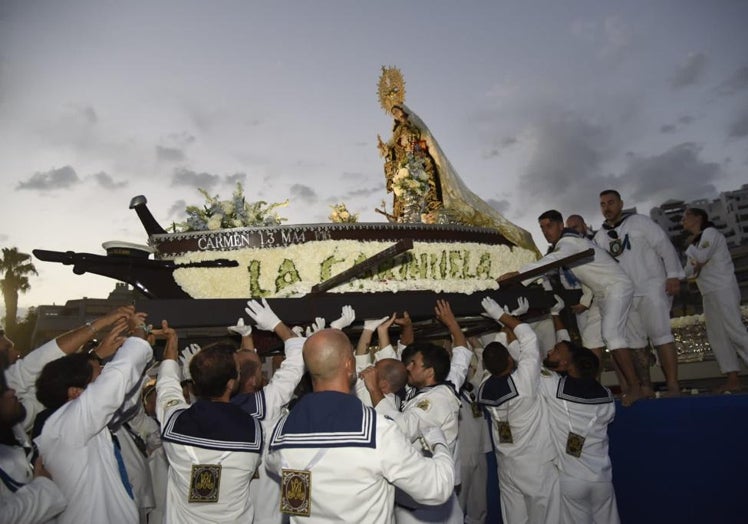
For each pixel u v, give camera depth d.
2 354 3.21
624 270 6.42
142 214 5.37
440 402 4.13
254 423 3.63
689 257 6.57
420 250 5.52
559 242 6.11
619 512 5.97
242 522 3.51
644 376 6.53
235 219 5.51
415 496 2.79
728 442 5.12
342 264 5.19
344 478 2.73
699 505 5.28
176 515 3.52
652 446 5.65
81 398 3.36
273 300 4.74
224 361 3.70
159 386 3.97
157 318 4.27
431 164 7.37
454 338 5.16
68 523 3.23
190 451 3.46
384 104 8.00
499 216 6.73
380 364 4.35
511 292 5.86
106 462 3.51
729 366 6.40
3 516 2.72
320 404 2.89
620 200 6.83
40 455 3.29
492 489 7.68
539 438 5.25
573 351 5.57
